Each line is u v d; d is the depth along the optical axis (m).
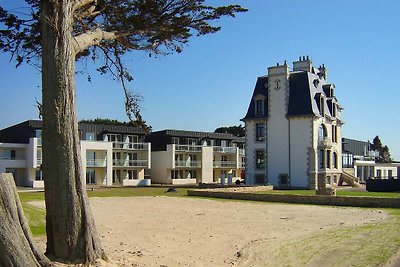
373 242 14.74
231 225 20.16
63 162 10.23
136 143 72.12
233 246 15.10
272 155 57.69
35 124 62.53
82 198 10.39
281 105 57.53
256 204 31.47
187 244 15.37
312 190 50.47
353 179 60.00
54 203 10.21
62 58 10.39
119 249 13.99
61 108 10.30
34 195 38.97
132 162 71.06
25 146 61.97
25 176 62.19
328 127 58.94
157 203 32.22
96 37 11.96
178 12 13.02
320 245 14.67
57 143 10.23
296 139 56.12
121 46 14.47
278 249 14.41
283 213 25.28
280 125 57.44
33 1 11.94
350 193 40.06
